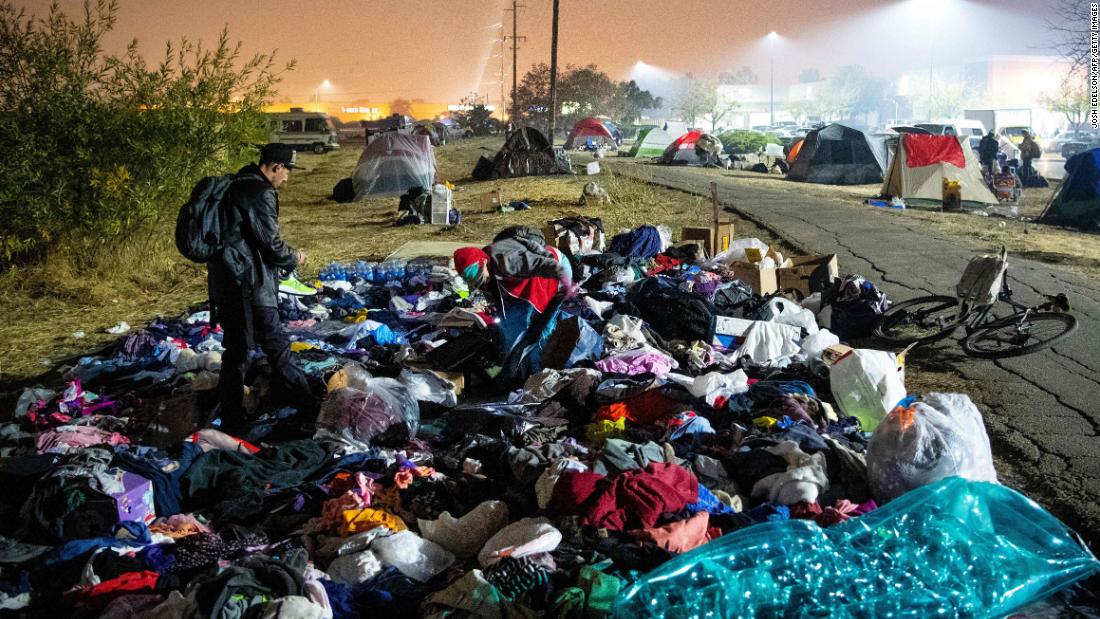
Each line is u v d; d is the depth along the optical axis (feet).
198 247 17.63
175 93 41.78
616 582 11.93
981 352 24.52
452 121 249.14
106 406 20.15
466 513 14.69
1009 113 175.11
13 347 27.17
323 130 153.58
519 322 21.66
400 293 31.53
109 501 13.93
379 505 15.06
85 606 11.71
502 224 55.21
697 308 24.99
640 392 19.43
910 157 66.23
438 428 19.19
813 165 88.69
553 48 145.69
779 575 11.81
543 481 14.65
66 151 38.27
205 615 11.03
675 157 113.09
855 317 27.40
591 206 62.54
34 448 17.70
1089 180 56.29
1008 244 45.06
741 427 17.61
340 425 17.88
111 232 37.32
